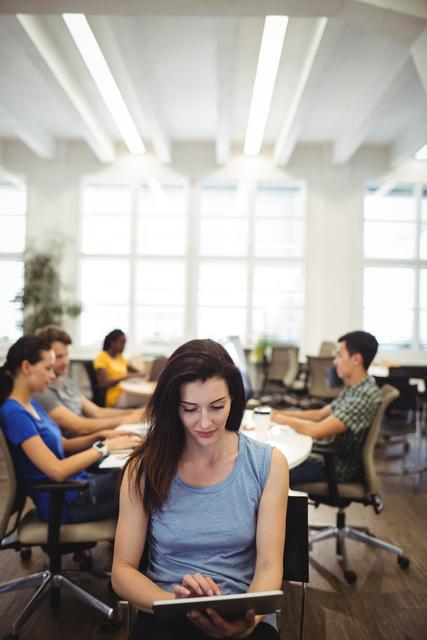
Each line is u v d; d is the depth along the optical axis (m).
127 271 7.63
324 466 2.30
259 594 0.91
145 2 3.28
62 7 3.33
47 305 6.73
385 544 2.39
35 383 1.88
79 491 1.84
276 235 7.78
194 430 1.09
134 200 7.60
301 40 4.37
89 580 2.21
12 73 5.20
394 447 4.91
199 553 1.12
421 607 2.02
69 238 7.33
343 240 7.38
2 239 7.65
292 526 1.22
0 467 4.17
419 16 3.31
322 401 5.75
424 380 4.62
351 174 7.40
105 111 6.11
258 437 2.06
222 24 3.66
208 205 8.03
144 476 1.14
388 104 5.15
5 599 2.05
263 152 7.40
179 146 7.39
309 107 5.18
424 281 7.58
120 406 4.37
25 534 1.79
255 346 7.32
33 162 7.40
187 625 1.08
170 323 7.66
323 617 1.94
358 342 2.36
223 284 7.68
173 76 5.20
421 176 7.39
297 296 7.67
